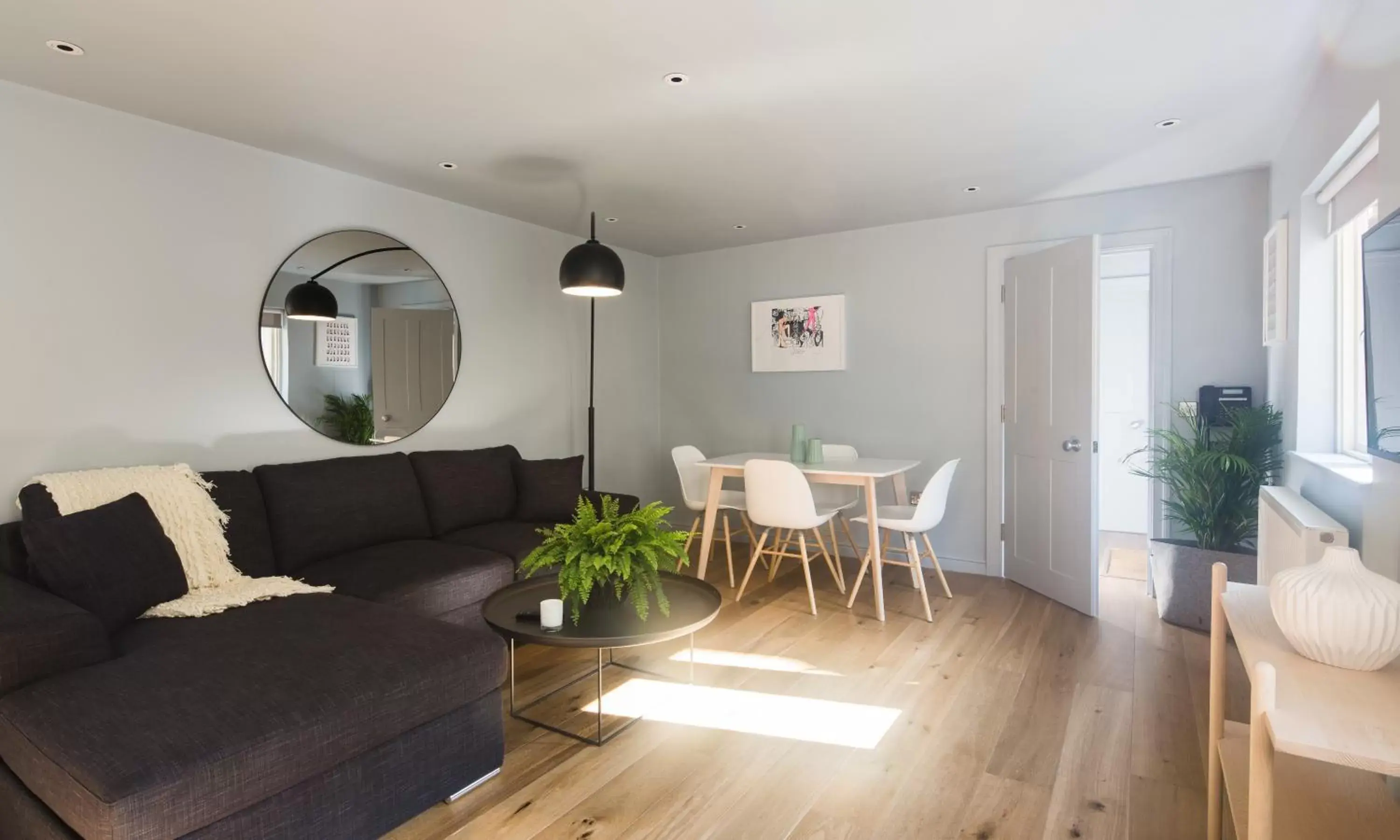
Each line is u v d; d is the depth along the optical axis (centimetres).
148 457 292
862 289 492
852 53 239
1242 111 291
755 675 296
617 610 254
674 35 226
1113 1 208
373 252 374
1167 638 337
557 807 204
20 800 164
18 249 258
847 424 502
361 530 329
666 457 584
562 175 368
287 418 340
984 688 282
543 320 477
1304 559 222
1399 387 170
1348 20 220
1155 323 398
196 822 150
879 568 366
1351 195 260
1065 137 319
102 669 190
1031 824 195
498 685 219
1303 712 117
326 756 172
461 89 264
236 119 291
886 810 202
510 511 404
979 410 455
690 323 568
